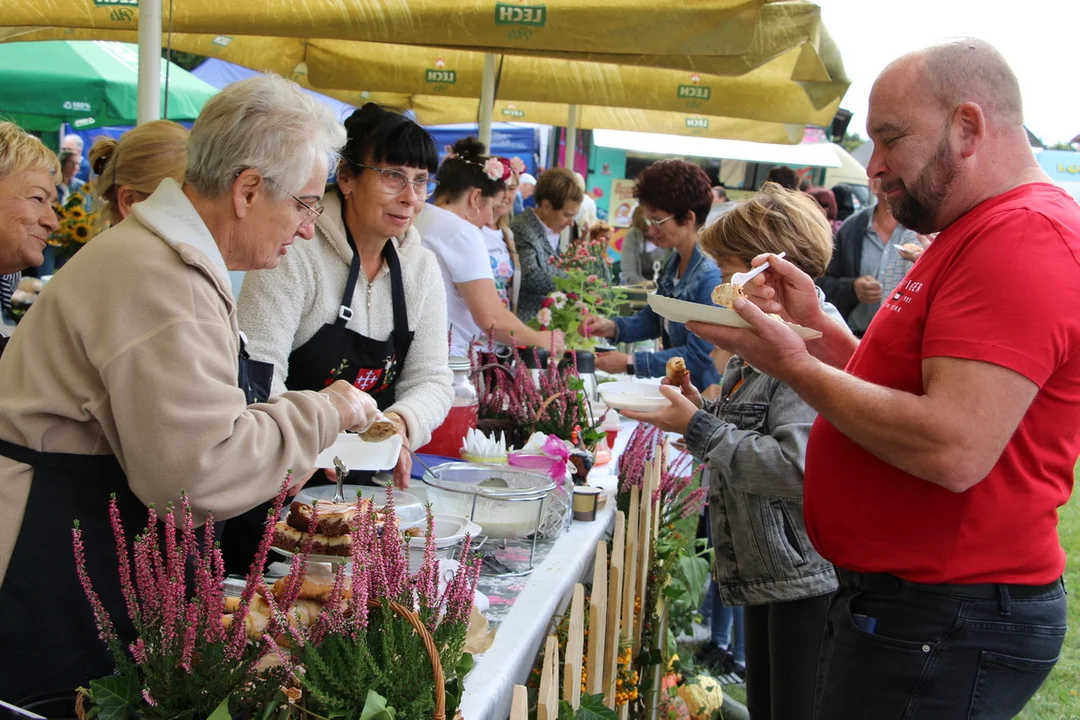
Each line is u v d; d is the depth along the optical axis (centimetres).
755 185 1355
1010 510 165
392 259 246
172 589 118
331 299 236
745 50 340
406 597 130
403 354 249
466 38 350
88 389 136
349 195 236
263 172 146
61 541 139
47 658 139
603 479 302
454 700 127
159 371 132
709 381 388
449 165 405
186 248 138
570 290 427
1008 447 163
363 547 132
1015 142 168
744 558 247
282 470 146
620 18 341
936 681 171
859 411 161
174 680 116
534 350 323
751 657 275
